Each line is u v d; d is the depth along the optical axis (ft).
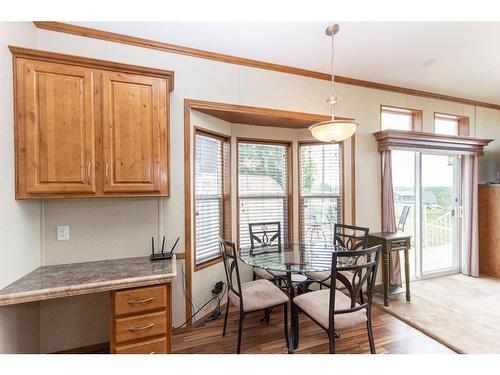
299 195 11.39
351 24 6.83
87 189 5.73
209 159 9.41
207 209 9.29
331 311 5.65
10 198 5.01
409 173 12.28
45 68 5.41
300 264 6.93
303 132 11.36
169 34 7.23
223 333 7.52
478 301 9.72
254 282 7.79
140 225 7.32
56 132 5.49
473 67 9.43
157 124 6.33
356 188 10.66
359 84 10.59
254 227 10.77
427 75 10.15
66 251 6.57
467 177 12.60
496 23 6.75
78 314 6.75
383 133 10.39
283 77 9.30
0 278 4.61
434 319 8.31
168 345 5.48
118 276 5.41
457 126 13.26
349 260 7.47
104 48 7.08
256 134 10.74
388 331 7.69
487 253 12.77
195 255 8.31
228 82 8.50
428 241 12.57
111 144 5.93
